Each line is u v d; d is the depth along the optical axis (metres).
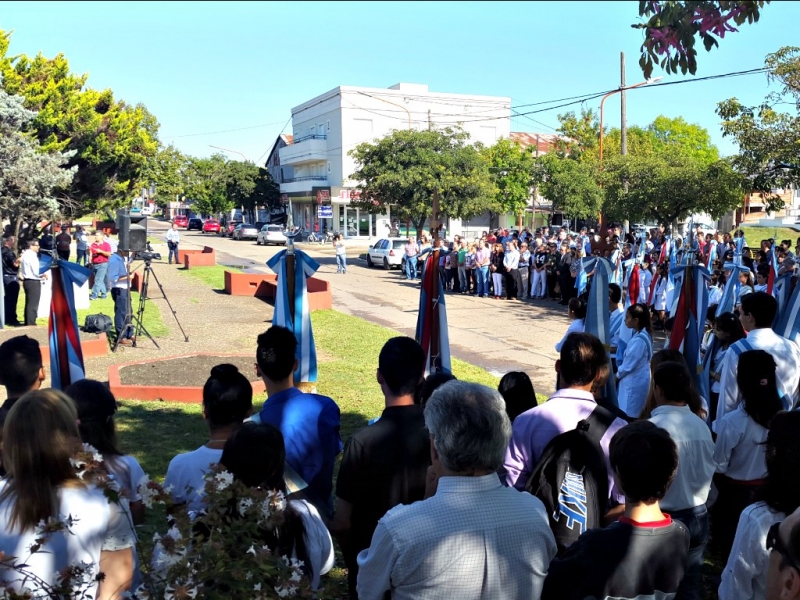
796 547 1.89
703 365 6.70
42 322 14.85
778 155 16.14
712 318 8.50
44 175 22.19
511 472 3.56
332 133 53.12
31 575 2.23
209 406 3.29
